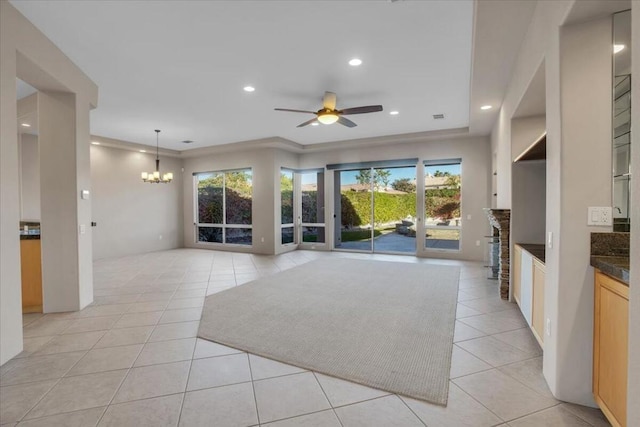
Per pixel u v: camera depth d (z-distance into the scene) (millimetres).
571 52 1844
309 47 3256
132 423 1733
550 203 2072
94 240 7148
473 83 3783
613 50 1788
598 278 1760
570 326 1879
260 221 8016
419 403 1896
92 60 3480
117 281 5039
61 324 3189
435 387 2053
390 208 7824
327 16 2732
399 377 2178
